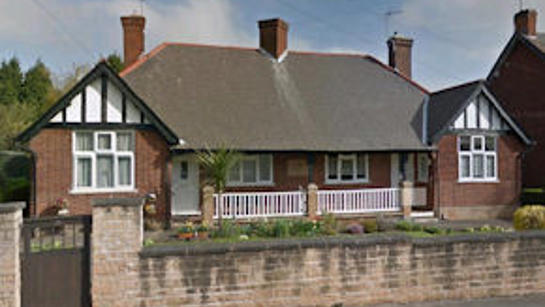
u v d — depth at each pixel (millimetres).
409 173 18859
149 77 17078
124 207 6895
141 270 6934
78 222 7090
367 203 16578
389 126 17812
